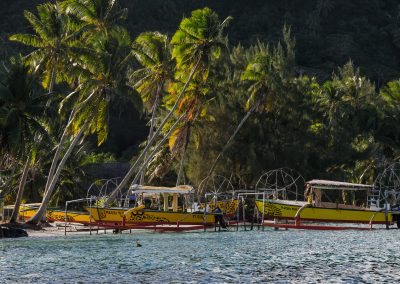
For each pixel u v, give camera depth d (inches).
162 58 4753.9
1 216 4697.3
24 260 2370.8
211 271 2049.7
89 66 3929.6
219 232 3841.0
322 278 1903.3
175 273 2011.6
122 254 2551.7
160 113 5605.3
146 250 2709.2
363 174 6067.9
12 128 3659.0
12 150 3639.3
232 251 2645.2
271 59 5423.2
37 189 5182.1
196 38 4510.3
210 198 5270.7
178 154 5452.8
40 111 3777.1
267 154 5295.3
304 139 5546.3
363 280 1867.6
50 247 2878.9
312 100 6063.0
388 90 7795.3
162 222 3821.4
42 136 3846.0
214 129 5408.5
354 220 3993.6
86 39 4372.5
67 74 4173.2
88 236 3592.5
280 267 2134.6
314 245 2898.6
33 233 3818.9
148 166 5748.0
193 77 4817.9
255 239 3255.4
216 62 5516.7
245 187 5398.6
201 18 4490.7
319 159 5634.8
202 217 3907.5
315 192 4254.4
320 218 3922.2
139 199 4276.6
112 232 3946.9
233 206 4493.1
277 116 5492.1
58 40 4033.0
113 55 3978.8
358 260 2317.9
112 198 4133.9
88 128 4045.3
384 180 6210.6
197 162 5354.3
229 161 5305.1
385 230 3937.0
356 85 7445.9
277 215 3934.5
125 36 4261.8
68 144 5260.8
